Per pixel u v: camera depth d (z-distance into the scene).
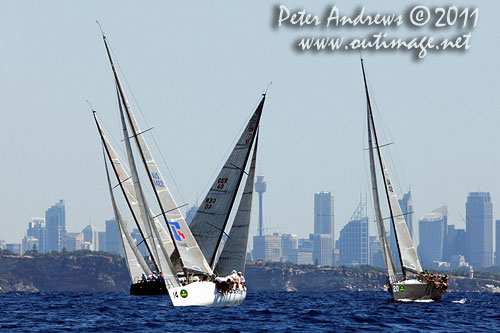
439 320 193.75
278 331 164.00
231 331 162.00
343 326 176.00
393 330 169.38
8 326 175.88
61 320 191.00
